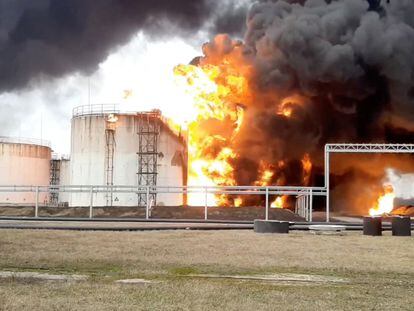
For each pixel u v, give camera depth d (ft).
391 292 48.49
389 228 138.72
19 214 180.96
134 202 219.00
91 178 225.97
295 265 65.05
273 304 41.81
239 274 58.34
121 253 74.08
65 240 91.66
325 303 42.60
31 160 263.70
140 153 222.28
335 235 114.01
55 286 48.37
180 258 69.67
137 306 40.34
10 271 58.13
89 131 227.81
